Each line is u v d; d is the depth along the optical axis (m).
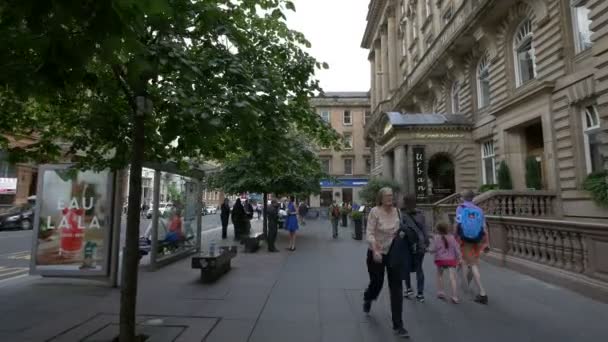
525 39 13.46
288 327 4.62
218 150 6.05
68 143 6.38
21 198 30.56
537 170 12.49
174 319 4.91
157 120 4.83
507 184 13.66
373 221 4.66
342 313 5.20
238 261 9.82
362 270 8.48
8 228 21.81
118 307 5.48
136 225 4.12
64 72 2.71
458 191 17.41
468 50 17.86
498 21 14.81
